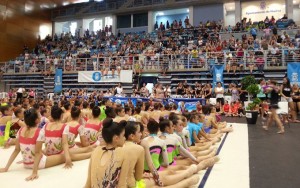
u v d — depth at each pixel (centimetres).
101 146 233
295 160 459
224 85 1452
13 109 570
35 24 2756
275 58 1427
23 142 378
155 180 300
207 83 1465
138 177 247
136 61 1738
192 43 1959
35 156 367
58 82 1845
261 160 459
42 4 2841
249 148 548
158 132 392
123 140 237
